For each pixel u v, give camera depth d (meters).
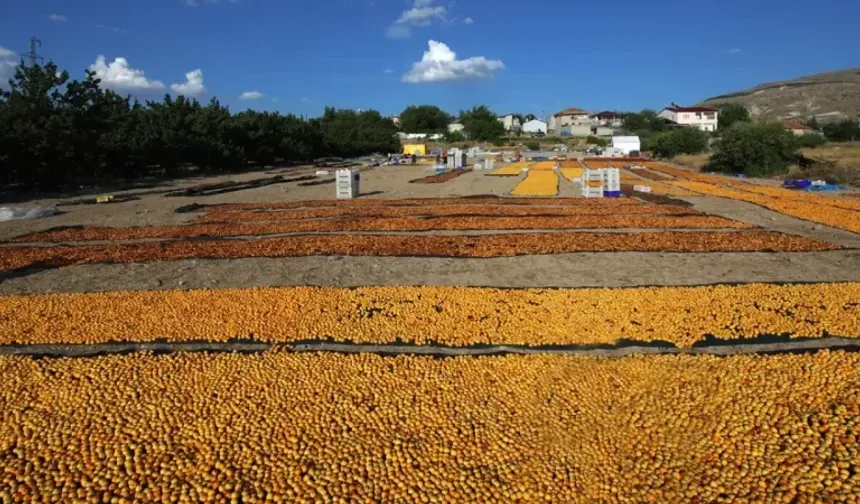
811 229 15.77
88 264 12.32
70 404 5.96
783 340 7.67
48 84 31.44
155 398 6.05
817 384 6.13
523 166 46.72
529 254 12.94
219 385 6.29
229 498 4.54
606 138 90.31
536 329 8.04
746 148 35.22
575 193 25.83
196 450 5.14
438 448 5.12
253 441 5.21
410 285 10.48
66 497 4.59
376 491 4.60
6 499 4.57
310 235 15.71
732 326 8.11
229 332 7.96
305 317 8.48
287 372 6.58
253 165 53.41
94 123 33.81
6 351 7.50
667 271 11.30
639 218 17.59
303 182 35.72
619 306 8.97
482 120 106.94
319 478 4.72
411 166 52.50
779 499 4.53
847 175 28.98
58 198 26.12
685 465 4.98
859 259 12.04
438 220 17.78
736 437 5.29
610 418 5.67
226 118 50.84
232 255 13.10
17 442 5.31
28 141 27.97
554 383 6.35
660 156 58.00
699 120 99.31
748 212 18.91
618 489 4.70
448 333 7.88
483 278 11.02
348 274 11.40
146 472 4.84
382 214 19.48
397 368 6.71
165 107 46.03
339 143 71.06
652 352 7.35
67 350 7.56
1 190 28.14
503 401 5.99
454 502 4.50
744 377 6.39
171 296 9.66
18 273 11.58
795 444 5.12
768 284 10.19
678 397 6.01
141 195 27.31
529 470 4.88
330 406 5.82
